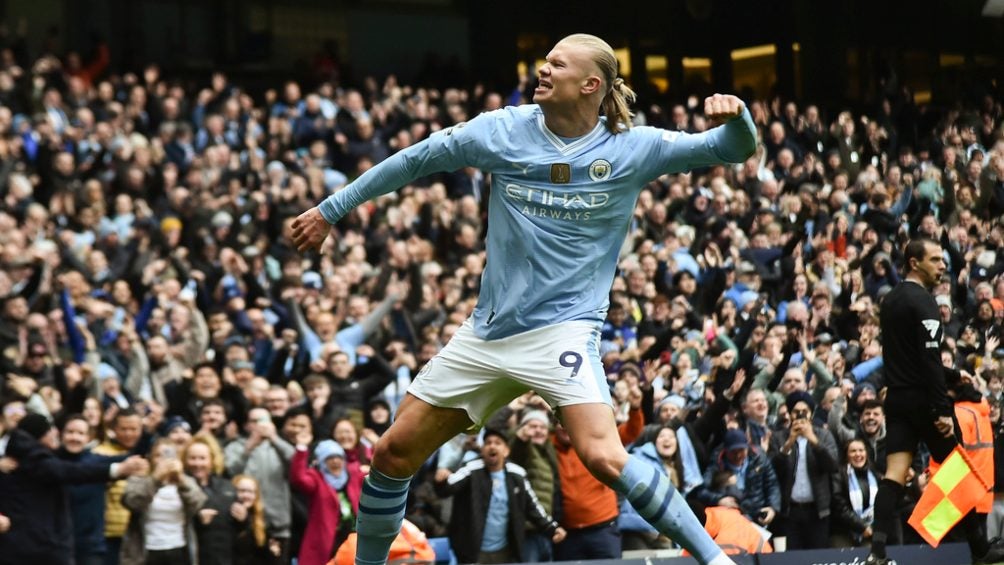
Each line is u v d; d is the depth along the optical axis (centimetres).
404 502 517
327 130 1784
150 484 878
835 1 2797
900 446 744
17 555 833
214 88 1898
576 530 949
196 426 1014
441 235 1577
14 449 842
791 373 1140
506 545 926
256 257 1342
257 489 910
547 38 2698
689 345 1244
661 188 1834
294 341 1183
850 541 1057
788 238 1647
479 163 496
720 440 1026
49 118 1590
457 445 1008
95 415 956
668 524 470
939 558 835
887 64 2641
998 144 2141
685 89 2794
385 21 2545
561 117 489
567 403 482
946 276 1514
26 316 1105
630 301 1385
